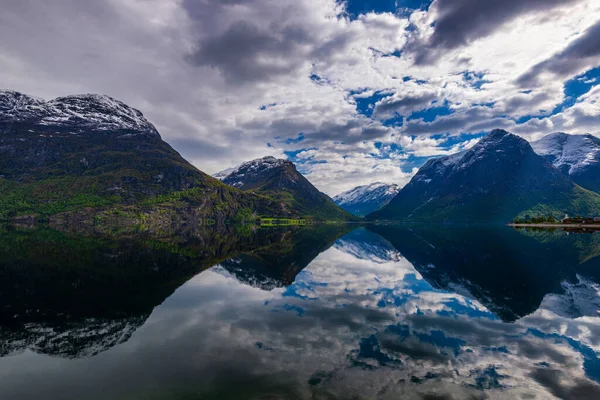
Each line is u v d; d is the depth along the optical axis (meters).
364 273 48.97
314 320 25.16
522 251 74.50
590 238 109.06
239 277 44.94
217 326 23.88
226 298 32.72
